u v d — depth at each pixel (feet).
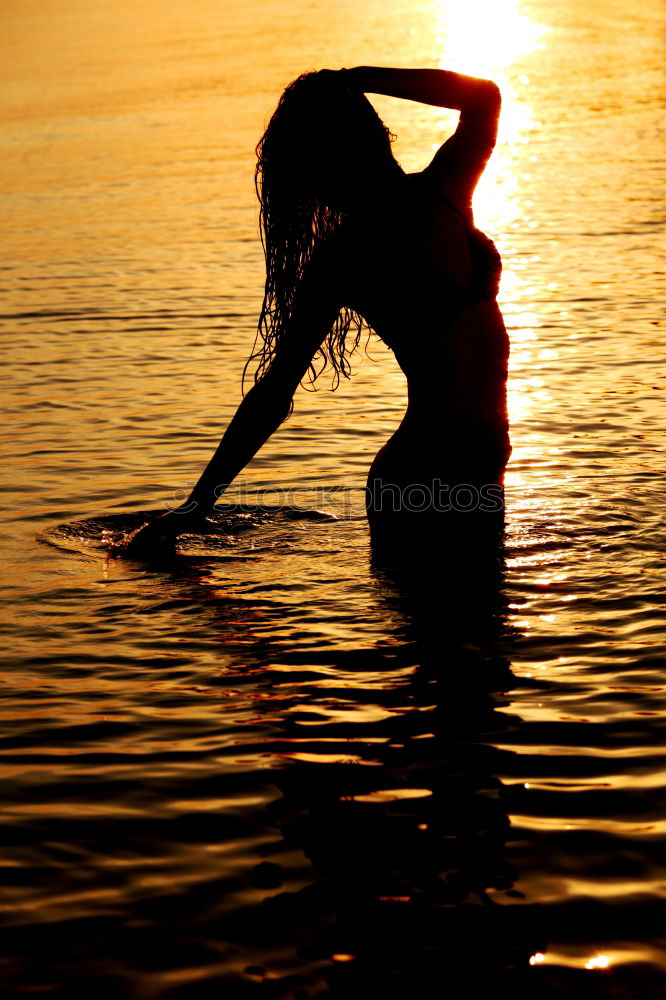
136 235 40.68
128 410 20.56
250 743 9.25
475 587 11.92
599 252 34.76
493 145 11.88
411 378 11.98
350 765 8.86
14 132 66.74
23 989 6.65
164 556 12.97
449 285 11.37
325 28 113.91
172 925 7.15
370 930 7.04
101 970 6.79
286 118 10.95
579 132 61.46
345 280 11.14
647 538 13.07
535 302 28.76
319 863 7.69
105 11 139.74
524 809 8.21
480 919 7.08
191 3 144.97
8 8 146.30
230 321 28.32
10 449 18.12
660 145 56.03
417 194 11.28
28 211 45.88
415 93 11.66
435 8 134.51
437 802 8.34
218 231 40.78
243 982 6.65
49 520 14.55
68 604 11.94
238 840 7.98
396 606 11.58
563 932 6.96
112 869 7.72
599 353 23.48
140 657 10.77
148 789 8.66
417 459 12.03
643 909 7.14
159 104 74.02
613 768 8.71
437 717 9.55
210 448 17.87
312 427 18.86
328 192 11.12
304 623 11.28
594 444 17.12
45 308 30.53
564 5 139.03
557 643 10.71
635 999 6.42
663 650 10.52
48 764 9.04
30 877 7.66
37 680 10.39
